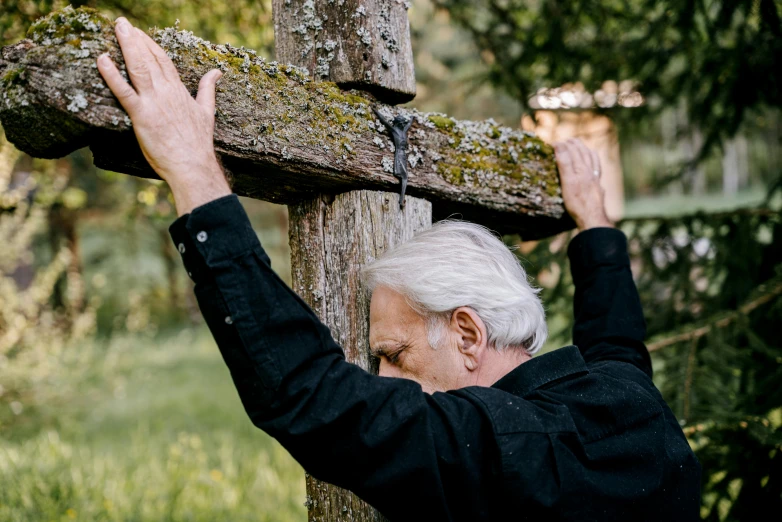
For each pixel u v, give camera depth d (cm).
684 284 268
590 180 171
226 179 110
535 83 324
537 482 98
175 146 99
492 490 98
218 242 97
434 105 637
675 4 247
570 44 306
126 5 290
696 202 1256
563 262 279
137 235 1215
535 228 180
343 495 128
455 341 117
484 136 153
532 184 163
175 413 628
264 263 99
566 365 116
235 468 425
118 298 1324
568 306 282
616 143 331
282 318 97
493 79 325
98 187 865
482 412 101
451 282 116
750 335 231
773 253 262
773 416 245
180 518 336
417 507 97
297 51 134
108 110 96
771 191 266
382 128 130
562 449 102
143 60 98
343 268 129
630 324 155
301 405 95
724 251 262
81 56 95
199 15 317
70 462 394
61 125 97
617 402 113
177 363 888
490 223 171
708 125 289
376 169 127
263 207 1094
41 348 614
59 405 619
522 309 120
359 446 95
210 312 98
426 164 138
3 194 432
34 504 321
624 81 302
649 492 108
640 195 1233
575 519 100
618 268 163
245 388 97
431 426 97
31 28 100
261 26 325
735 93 269
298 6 134
